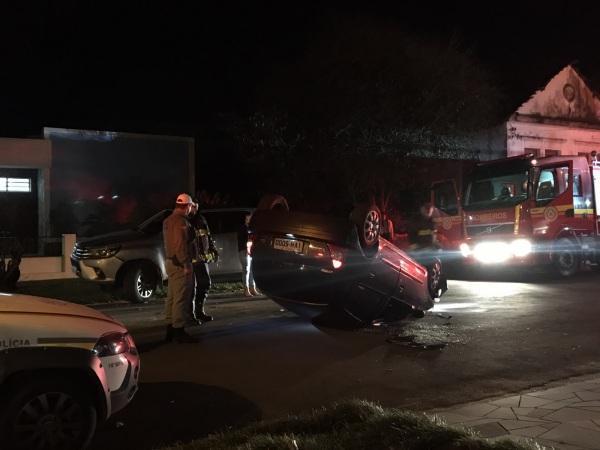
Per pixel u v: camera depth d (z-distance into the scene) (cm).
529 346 808
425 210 1798
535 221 1543
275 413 559
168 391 621
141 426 524
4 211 1956
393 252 884
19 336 423
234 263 1373
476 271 1777
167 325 829
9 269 1333
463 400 594
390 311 952
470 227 1641
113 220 2014
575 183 1587
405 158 2147
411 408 570
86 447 445
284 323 967
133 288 1207
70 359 432
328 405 580
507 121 2745
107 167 2081
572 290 1323
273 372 692
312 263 821
